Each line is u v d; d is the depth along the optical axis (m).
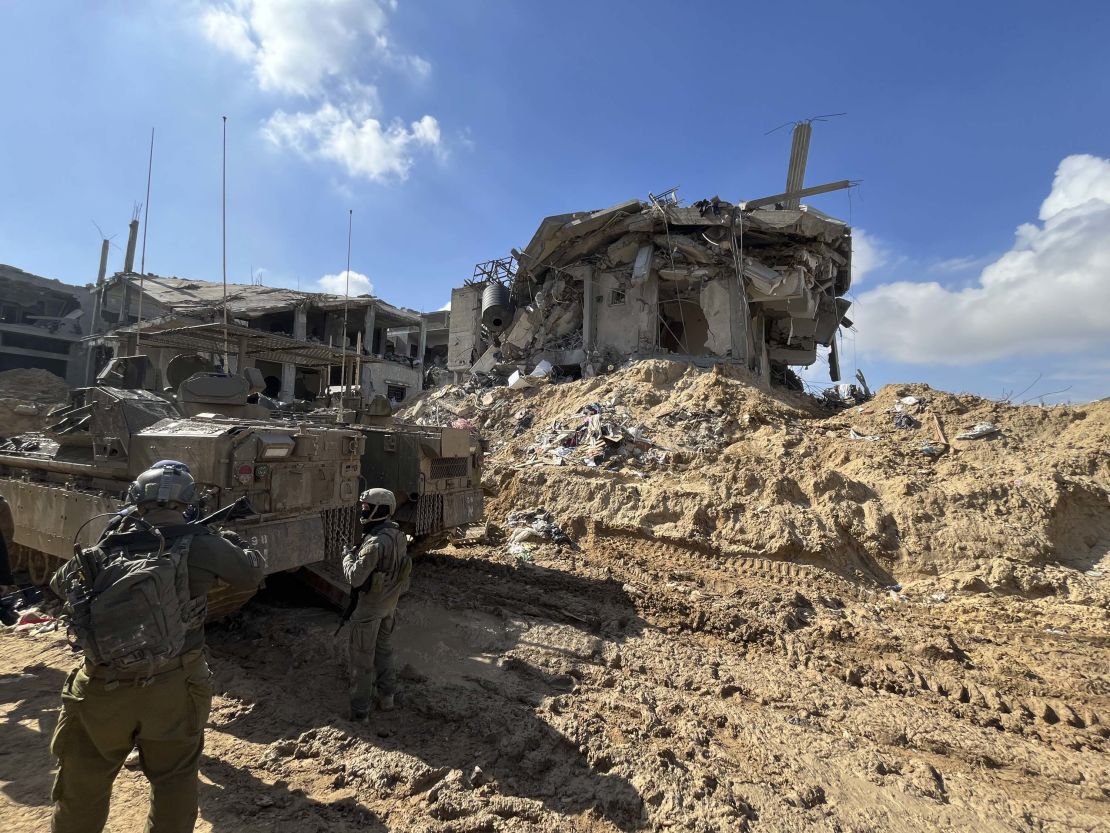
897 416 14.82
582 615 6.78
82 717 2.50
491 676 5.24
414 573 8.12
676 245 22.67
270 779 3.69
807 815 3.64
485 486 12.75
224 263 6.98
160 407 5.75
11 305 38.47
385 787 3.65
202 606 2.75
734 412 15.66
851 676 5.64
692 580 8.55
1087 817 3.78
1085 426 12.93
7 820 3.12
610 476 12.26
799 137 24.91
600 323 24.80
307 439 5.46
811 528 9.69
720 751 4.27
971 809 3.81
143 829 3.10
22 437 7.29
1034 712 5.17
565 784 3.77
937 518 9.89
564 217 24.55
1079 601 8.07
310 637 5.74
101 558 2.55
